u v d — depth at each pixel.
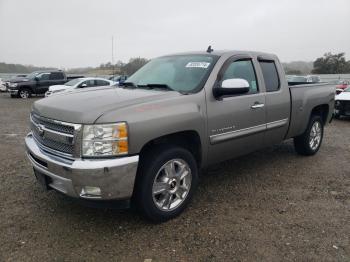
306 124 5.93
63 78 24.61
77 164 3.14
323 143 7.68
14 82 23.20
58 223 3.65
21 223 3.64
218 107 4.14
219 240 3.36
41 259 3.02
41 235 3.41
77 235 3.42
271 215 3.90
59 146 3.42
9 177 5.07
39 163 3.63
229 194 4.51
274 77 5.23
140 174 3.48
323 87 6.40
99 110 3.26
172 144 3.76
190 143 4.08
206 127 4.01
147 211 3.54
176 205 3.81
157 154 3.55
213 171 5.43
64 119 3.30
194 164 3.93
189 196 3.94
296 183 4.95
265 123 4.91
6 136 8.40
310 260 3.04
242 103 4.46
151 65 5.07
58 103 3.63
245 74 4.71
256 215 3.90
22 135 8.57
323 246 3.27
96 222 3.69
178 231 3.53
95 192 3.19
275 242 3.33
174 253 3.13
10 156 6.29
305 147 6.20
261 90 4.86
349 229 3.60
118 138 3.19
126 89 4.33
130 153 3.26
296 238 3.40
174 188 3.78
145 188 3.47
